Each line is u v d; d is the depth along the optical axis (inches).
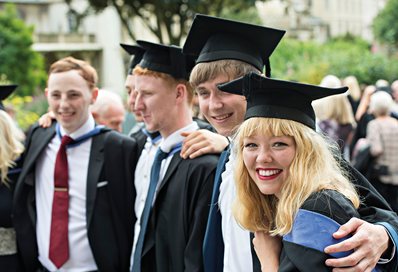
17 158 133.0
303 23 1449.3
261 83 75.9
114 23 1194.6
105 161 126.8
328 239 68.6
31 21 1165.1
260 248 79.4
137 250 110.1
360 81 698.8
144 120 113.3
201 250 99.3
